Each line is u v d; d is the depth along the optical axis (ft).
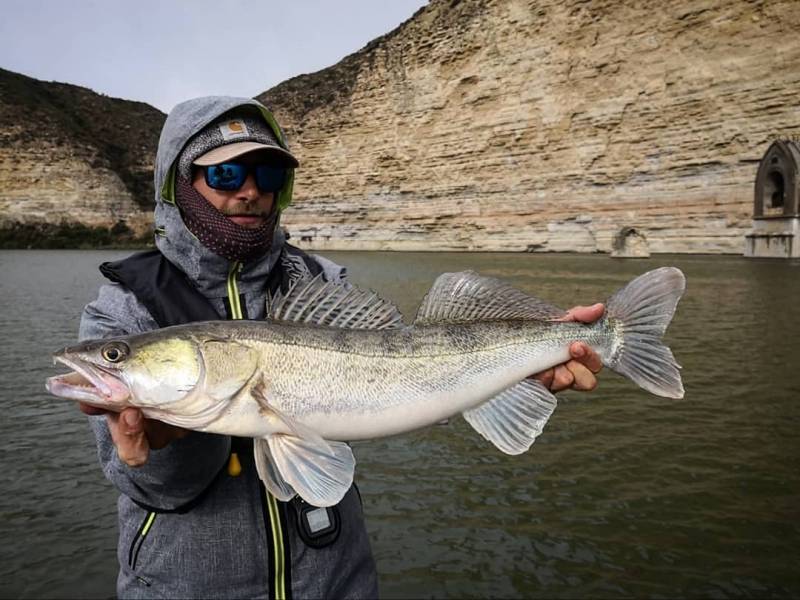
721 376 9.62
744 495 5.84
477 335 2.91
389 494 6.08
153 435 2.12
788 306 15.47
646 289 3.15
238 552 2.27
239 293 2.55
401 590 4.60
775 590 4.46
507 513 5.66
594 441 7.27
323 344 2.53
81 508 6.00
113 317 2.35
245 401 2.30
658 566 4.79
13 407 9.16
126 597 2.34
